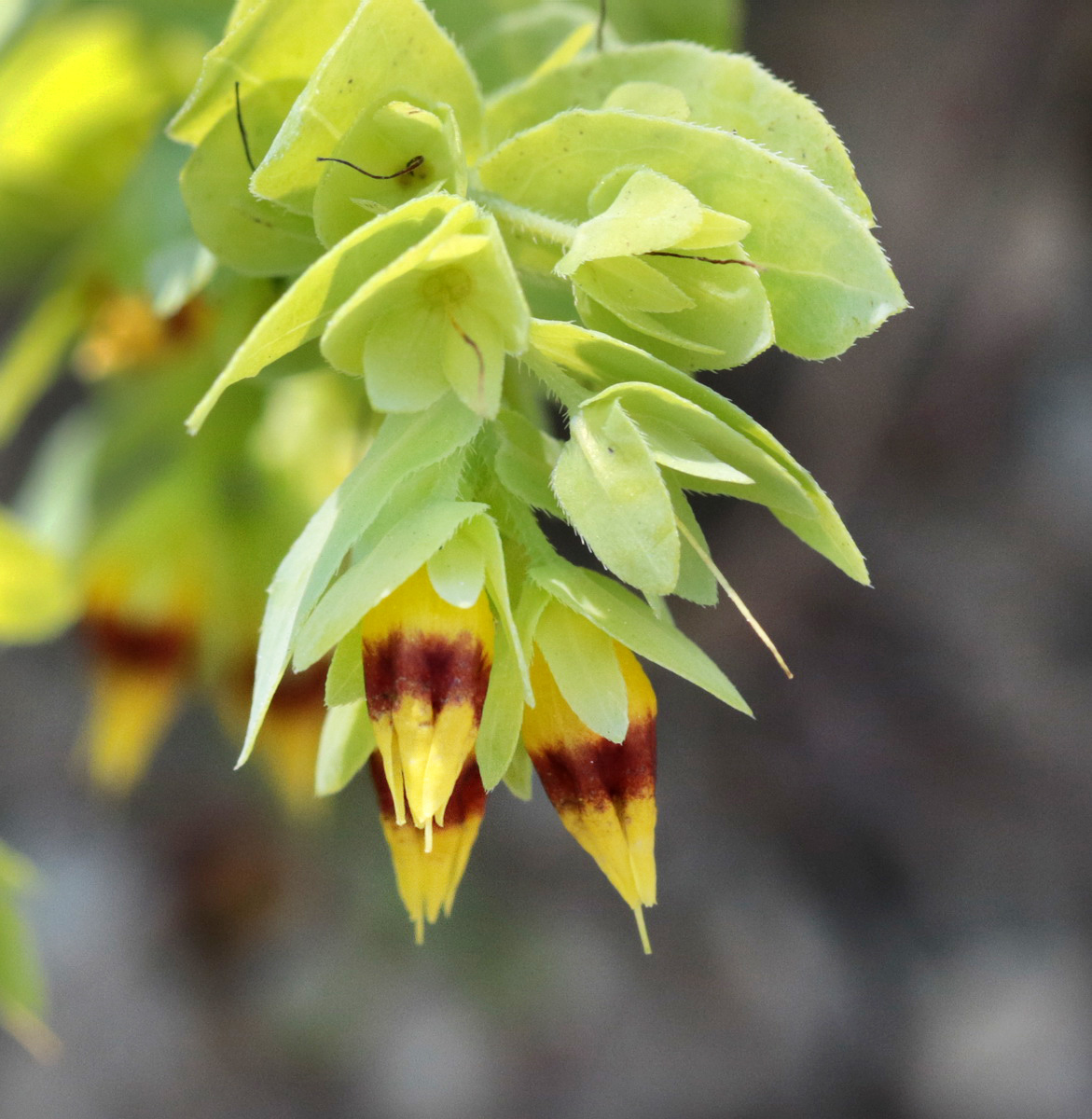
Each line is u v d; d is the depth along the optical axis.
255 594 0.23
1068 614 0.44
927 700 0.45
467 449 0.18
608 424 0.18
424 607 0.18
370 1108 0.43
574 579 0.18
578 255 0.18
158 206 0.22
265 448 0.23
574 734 0.18
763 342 0.18
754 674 0.46
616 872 0.18
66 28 0.25
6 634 0.25
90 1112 0.42
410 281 0.18
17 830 0.46
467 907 0.45
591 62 0.19
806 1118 0.42
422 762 0.18
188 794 0.47
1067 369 0.44
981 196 0.43
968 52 0.42
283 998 0.44
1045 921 0.43
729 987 0.44
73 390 0.45
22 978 0.22
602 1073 0.43
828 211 0.18
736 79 0.19
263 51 0.19
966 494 0.45
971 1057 0.41
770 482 0.18
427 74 0.19
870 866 0.45
